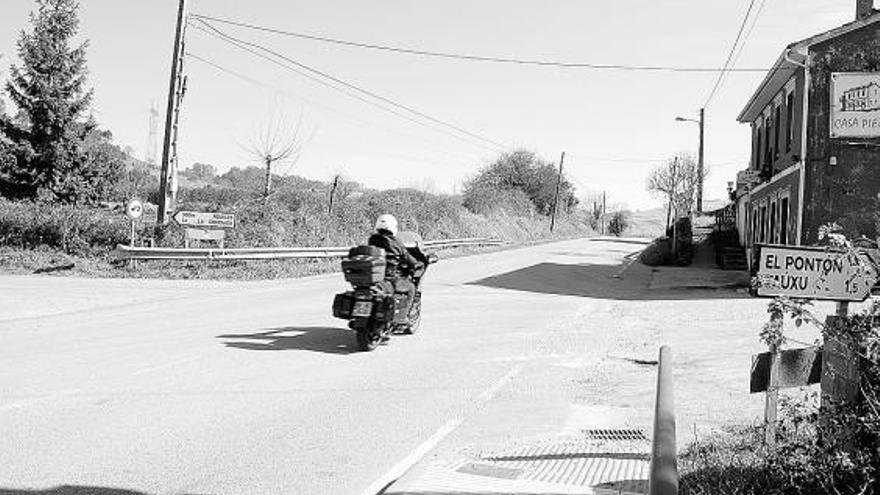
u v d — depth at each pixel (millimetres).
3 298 17766
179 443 6852
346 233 33688
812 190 21438
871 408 4477
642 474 5797
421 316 16844
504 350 12578
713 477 5305
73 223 25359
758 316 16625
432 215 46469
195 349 11781
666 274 30203
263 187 36531
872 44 21172
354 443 7016
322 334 13633
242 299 19000
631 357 11984
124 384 9188
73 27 32750
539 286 24703
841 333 4836
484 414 8242
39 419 7492
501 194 68438
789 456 4992
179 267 24625
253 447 6809
